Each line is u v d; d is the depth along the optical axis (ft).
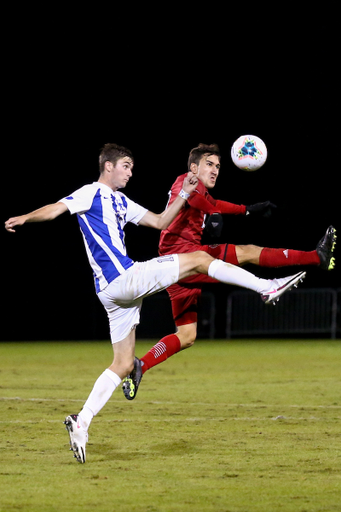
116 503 37.88
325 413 70.85
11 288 244.22
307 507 37.01
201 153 67.77
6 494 39.83
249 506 37.22
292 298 228.22
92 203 52.19
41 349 181.27
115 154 54.19
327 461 48.34
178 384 99.50
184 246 68.44
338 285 253.03
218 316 245.04
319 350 173.47
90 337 241.96
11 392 88.33
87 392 88.63
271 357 150.61
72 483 42.37
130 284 51.78
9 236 247.09
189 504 37.63
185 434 58.90
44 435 58.13
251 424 64.03
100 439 56.75
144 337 231.09
